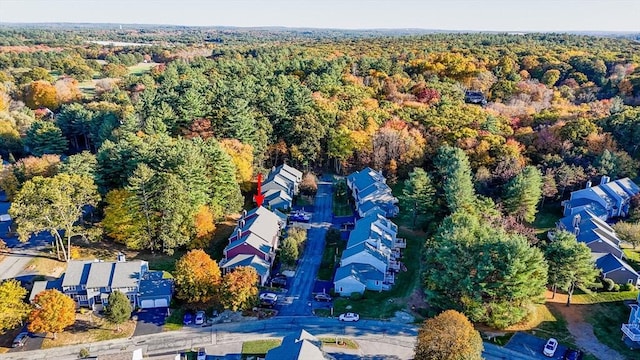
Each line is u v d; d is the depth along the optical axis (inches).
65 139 4407.0
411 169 3878.0
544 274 2153.1
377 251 2647.6
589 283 2282.2
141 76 7022.6
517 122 4232.3
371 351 2048.5
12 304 2108.8
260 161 4010.8
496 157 3575.3
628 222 3186.5
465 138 3789.4
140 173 2778.1
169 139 3464.6
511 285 2097.7
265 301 2377.0
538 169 3440.0
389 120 4210.1
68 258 2768.2
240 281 2252.7
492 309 2128.4
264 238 2790.4
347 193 3855.8
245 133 3951.8
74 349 2074.3
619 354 2030.0
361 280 2465.6
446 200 3090.6
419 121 4244.6
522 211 3097.9
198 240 2834.6
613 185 3351.4
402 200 3462.1
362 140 3993.6
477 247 2213.3
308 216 3405.5
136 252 2893.7
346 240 3085.6
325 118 4232.3
